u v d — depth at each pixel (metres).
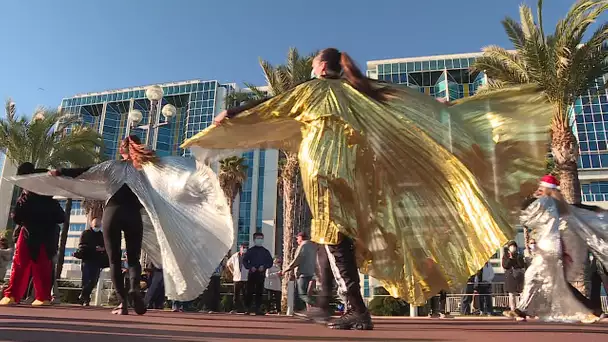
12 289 6.52
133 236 4.76
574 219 5.45
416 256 3.43
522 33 15.81
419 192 3.49
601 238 5.32
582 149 45.72
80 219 55.25
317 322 3.40
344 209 3.08
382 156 3.42
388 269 3.43
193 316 5.38
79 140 25.69
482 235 3.29
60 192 5.75
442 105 3.67
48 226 6.79
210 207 5.08
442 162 3.45
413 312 11.12
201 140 3.80
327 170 3.06
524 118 3.81
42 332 2.28
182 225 5.07
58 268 23.94
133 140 5.03
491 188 3.68
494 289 14.86
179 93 68.12
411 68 52.78
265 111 3.41
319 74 3.54
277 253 54.16
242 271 11.88
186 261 4.98
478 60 16.48
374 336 2.57
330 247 3.09
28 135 24.59
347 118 3.23
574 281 5.36
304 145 3.25
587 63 14.77
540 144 3.77
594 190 44.34
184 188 5.07
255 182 56.66
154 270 10.34
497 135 3.75
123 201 4.79
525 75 15.59
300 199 23.83
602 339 2.56
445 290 3.38
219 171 33.28
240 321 4.20
